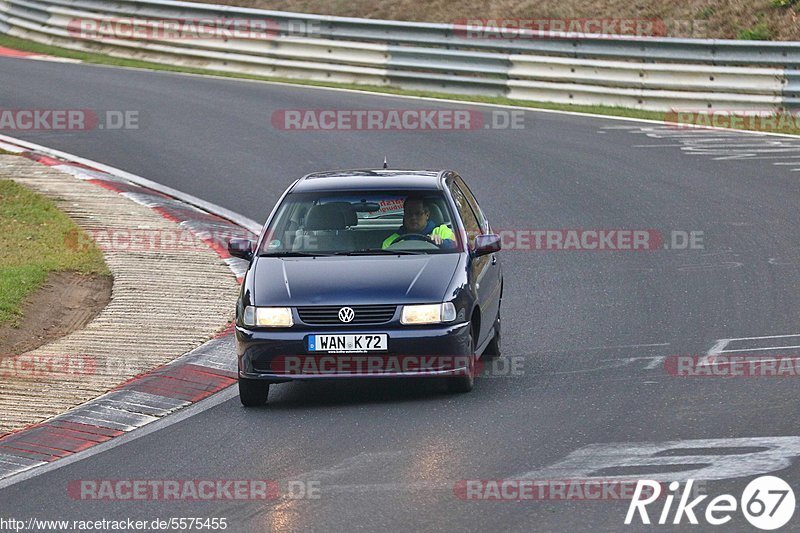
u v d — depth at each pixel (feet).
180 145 245.45
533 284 156.97
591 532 75.10
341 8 369.50
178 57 340.18
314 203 122.72
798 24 305.73
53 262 160.56
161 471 92.84
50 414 109.81
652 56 277.64
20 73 321.52
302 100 288.92
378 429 100.73
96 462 96.48
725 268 159.63
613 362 120.57
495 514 78.89
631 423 98.94
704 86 270.87
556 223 187.52
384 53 307.37
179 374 120.67
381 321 107.76
